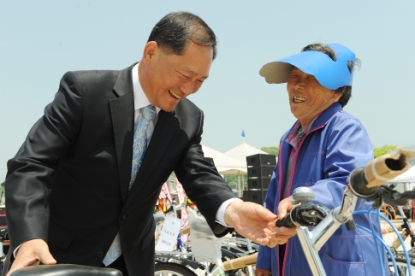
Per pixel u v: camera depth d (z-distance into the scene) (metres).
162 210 6.83
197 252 3.83
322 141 2.43
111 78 2.26
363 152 2.30
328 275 2.24
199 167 2.42
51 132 2.10
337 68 2.47
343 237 2.25
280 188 2.65
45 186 1.99
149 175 2.25
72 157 2.21
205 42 2.02
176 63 2.03
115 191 2.22
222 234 2.28
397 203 1.17
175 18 2.05
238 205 2.14
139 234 2.33
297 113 2.58
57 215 2.22
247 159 9.08
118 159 2.19
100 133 2.18
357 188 1.16
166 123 2.32
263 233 2.02
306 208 1.41
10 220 1.82
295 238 2.41
